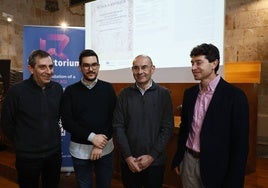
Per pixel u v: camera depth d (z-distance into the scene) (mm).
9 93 2092
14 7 5742
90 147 2184
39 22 6355
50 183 2275
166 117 2047
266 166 4047
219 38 2928
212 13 2965
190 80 3141
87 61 2111
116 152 3555
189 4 3113
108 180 2232
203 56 1644
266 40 4996
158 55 3385
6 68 4707
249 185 3285
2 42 5516
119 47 3766
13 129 2135
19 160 2111
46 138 2125
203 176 1646
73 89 2188
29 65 2090
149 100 2031
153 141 2012
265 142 4781
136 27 3576
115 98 2262
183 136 1875
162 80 3355
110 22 3846
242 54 5250
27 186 2182
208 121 1654
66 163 3672
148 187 2068
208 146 1641
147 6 3459
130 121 2047
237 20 5262
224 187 1608
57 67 3658
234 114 1590
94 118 2141
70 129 2115
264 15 4992
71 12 7133
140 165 1958
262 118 4852
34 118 2084
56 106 2197
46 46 3637
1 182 3686
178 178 3076
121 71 3752
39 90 2115
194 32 3090
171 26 3262
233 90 1624
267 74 5004
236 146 1584
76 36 3738
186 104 1843
